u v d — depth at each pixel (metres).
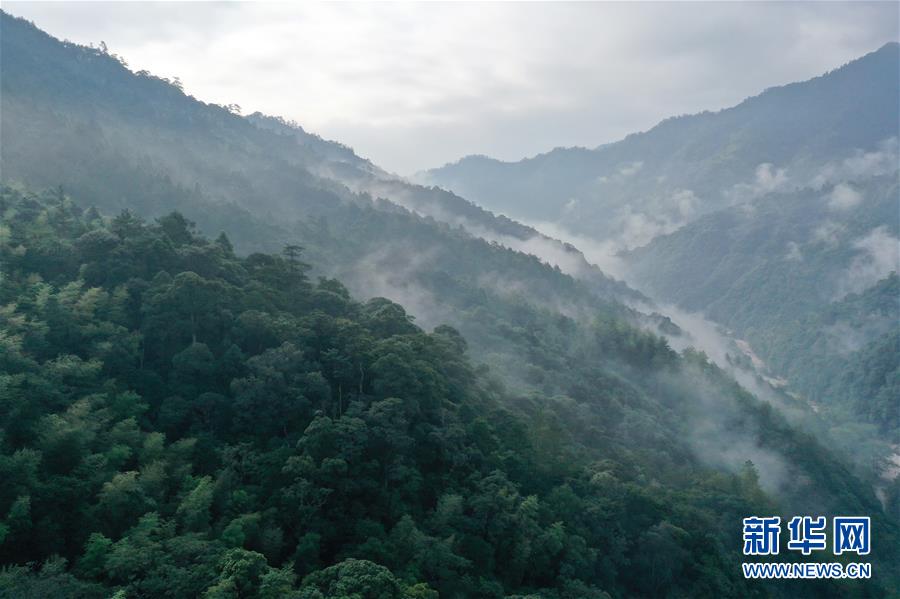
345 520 42.84
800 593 64.88
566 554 48.25
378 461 47.00
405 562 40.31
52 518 35.56
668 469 84.56
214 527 38.88
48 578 30.03
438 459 51.28
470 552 44.41
